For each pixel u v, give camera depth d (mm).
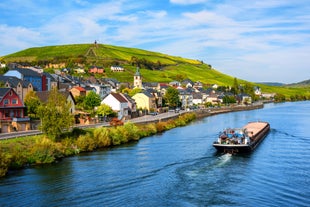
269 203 35344
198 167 48938
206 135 82438
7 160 47219
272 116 140000
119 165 50562
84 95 135500
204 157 55594
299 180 43125
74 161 53844
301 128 96875
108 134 69500
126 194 37375
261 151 61812
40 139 58281
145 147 66188
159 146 67125
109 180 42656
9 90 77625
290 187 40375
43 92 102562
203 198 36281
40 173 46500
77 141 62844
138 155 58031
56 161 53875
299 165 50812
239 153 59000
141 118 118250
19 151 52500
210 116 151875
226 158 54750
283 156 57250
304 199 36625
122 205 34250
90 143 63656
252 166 49844
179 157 55719
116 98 114125
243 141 61250
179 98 181875
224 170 47375
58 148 57188
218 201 35375
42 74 138875
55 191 38688
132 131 75750
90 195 37188
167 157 55844
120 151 62156
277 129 95062
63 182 42031
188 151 61062
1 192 38500
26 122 75688
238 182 41875
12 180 43188
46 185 40938
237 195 37281
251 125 89625
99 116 102875
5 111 76125
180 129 97875
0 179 43719
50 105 62219
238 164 51000
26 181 42656
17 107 78875
